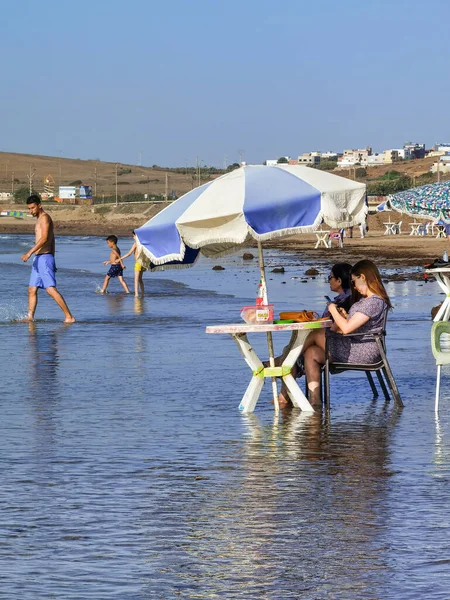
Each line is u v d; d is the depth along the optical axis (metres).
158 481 10.05
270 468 10.54
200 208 13.69
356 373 17.39
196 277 44.25
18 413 13.70
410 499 9.26
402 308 28.41
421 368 17.53
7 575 7.38
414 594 6.92
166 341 21.80
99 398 14.87
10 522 8.70
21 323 25.64
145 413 13.70
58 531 8.43
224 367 17.94
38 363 18.52
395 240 79.50
